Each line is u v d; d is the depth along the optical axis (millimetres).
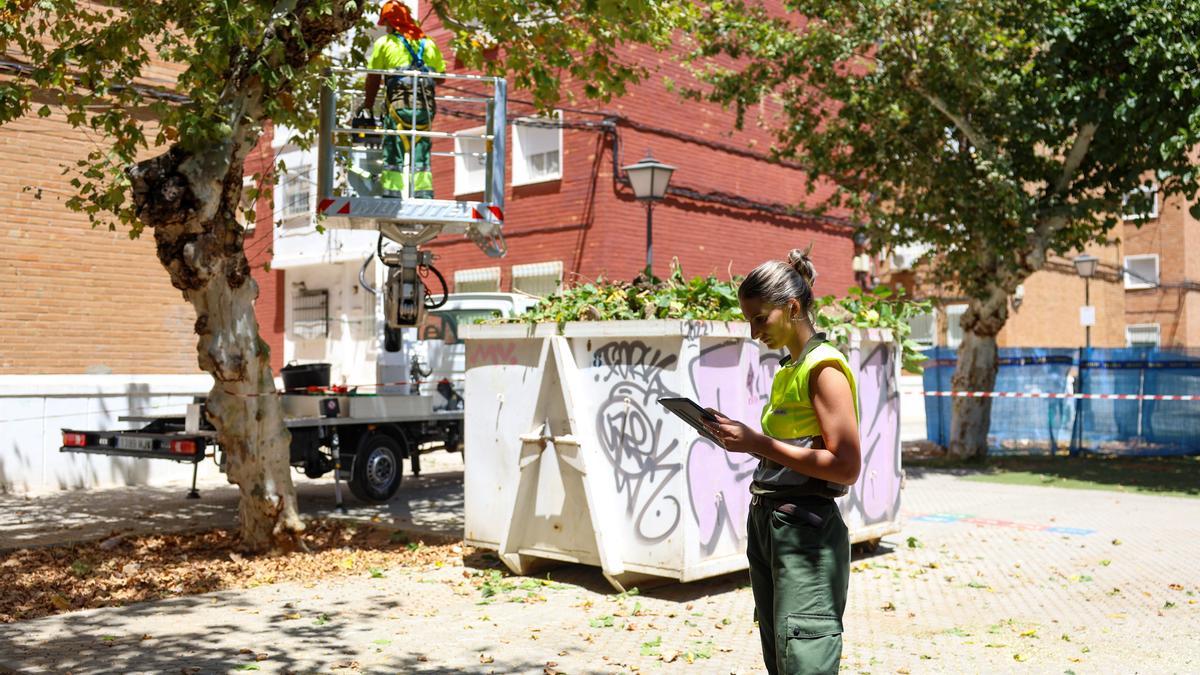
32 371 13031
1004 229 15617
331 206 9039
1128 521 11016
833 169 16938
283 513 8852
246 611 6773
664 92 20625
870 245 16875
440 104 21391
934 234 16328
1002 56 14883
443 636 6133
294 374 12625
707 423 3479
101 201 8258
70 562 8398
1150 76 13922
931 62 14711
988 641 6074
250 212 9016
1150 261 36312
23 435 12930
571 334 7609
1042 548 9344
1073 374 19359
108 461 13633
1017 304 28500
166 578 7848
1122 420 18797
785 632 3434
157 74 13578
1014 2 14609
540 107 11891
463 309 14422
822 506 3521
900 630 6359
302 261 22406
